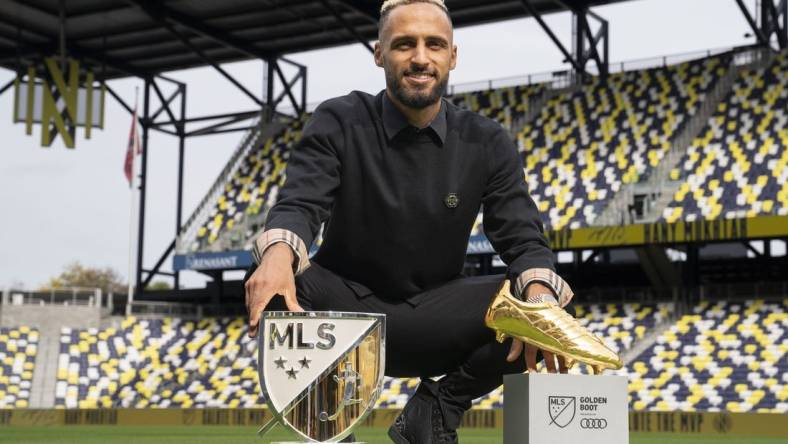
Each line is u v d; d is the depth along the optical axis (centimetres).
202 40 3575
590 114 3391
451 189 390
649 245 2828
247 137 3819
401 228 389
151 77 3841
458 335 393
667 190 2991
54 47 3553
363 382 309
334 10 3100
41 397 3266
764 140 3011
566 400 326
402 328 395
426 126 385
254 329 331
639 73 3438
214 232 3541
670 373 2784
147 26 3416
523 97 3572
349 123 389
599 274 3419
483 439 2027
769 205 2795
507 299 357
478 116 407
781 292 2884
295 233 356
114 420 3000
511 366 388
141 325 3516
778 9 3259
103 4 3225
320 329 306
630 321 2994
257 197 3594
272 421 316
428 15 370
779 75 3167
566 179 3222
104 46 3400
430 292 401
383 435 2144
